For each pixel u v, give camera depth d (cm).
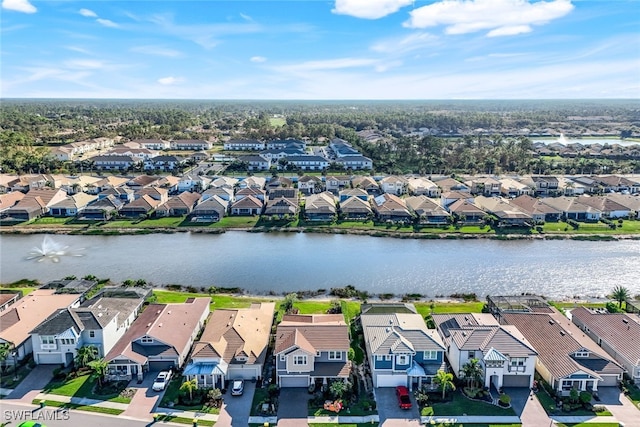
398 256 10719
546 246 11462
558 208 13612
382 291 8788
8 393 5512
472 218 13088
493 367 5622
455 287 9006
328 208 13375
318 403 5394
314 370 5656
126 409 5250
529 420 5119
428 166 19525
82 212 13262
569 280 9362
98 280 9062
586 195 15450
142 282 8700
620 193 15812
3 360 5819
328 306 7906
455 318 6769
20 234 12112
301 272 9706
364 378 5900
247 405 5362
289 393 5588
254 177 17150
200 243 11594
